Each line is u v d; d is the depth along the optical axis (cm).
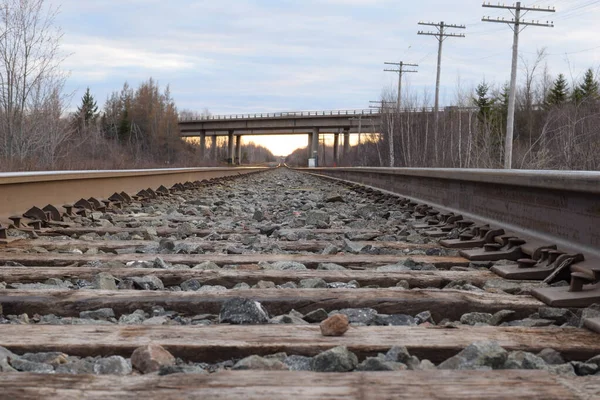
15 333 237
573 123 1891
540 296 309
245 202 1193
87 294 306
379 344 227
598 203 343
